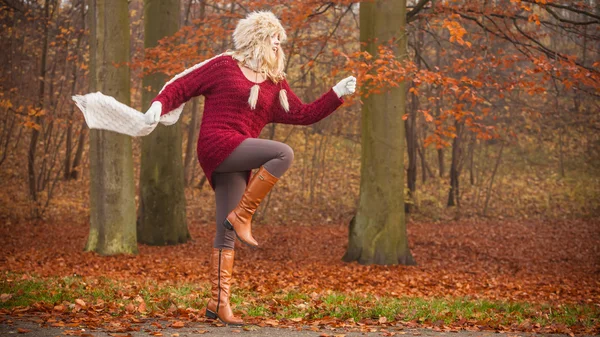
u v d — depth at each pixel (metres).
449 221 22.70
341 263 12.96
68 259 11.96
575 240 18.56
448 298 8.06
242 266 12.80
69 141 24.05
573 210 23.73
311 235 19.00
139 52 15.52
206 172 4.19
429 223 22.25
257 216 22.31
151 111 3.90
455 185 23.67
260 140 4.04
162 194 15.74
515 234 19.58
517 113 25.55
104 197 12.85
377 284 10.07
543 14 17.48
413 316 5.48
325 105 4.25
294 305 5.86
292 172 26.47
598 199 24.45
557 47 22.47
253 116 4.17
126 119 3.86
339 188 25.28
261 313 5.21
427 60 22.94
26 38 22.03
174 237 15.87
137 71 22.83
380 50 10.58
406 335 4.35
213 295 4.46
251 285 8.71
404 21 12.52
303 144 27.05
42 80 20.73
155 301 5.72
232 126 4.11
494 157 28.44
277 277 10.52
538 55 12.32
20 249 13.97
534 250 16.97
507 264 14.62
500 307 6.64
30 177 20.98
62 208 21.59
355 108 25.06
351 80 4.23
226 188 4.25
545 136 28.97
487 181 26.67
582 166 27.41
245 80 4.14
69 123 21.67
